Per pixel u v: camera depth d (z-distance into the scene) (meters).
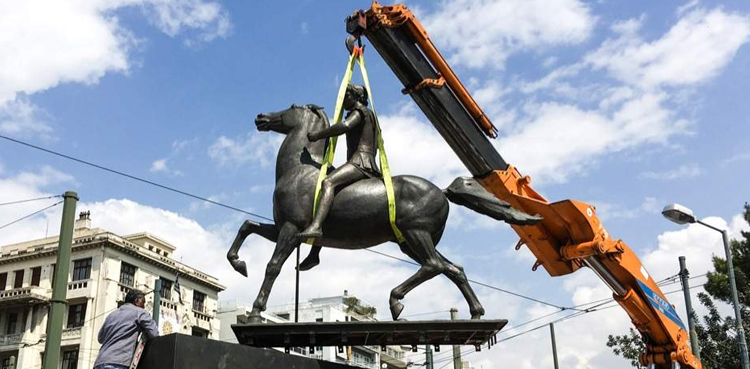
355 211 6.16
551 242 9.64
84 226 34.62
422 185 6.35
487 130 9.08
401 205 6.24
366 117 6.56
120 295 31.53
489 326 5.88
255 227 6.50
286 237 6.05
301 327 5.75
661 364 10.44
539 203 9.17
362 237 6.27
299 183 6.20
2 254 35.66
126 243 32.38
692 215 14.24
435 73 8.70
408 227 6.22
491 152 9.17
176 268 35.00
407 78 8.66
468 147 9.02
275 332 5.76
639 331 10.60
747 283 21.28
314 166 6.31
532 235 9.57
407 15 8.33
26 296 31.03
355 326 5.79
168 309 33.53
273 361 5.29
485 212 6.68
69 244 9.41
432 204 6.30
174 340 4.77
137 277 32.75
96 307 30.55
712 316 21.77
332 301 55.22
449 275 6.29
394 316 6.03
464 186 6.68
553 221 9.40
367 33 8.36
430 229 6.27
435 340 6.24
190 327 35.22
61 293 9.10
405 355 57.06
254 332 5.77
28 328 31.27
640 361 10.70
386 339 6.15
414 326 5.82
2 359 31.30
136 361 4.80
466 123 8.91
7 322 31.97
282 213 6.15
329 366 5.80
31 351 30.84
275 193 6.28
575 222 9.35
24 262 33.28
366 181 6.35
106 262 31.39
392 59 8.54
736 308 15.01
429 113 8.87
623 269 9.70
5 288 33.12
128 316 4.94
